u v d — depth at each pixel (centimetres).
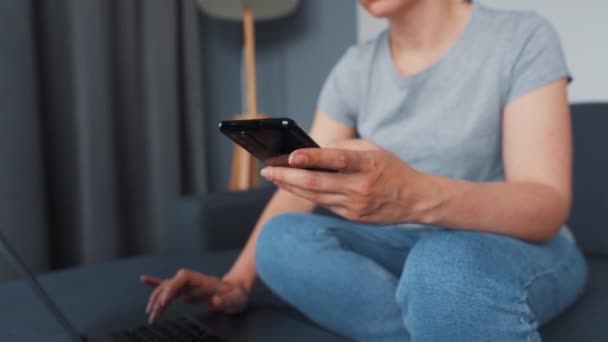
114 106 190
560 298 68
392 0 80
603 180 116
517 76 77
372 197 50
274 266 71
